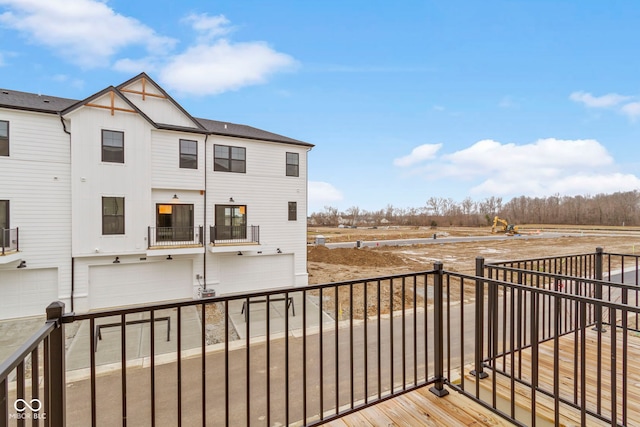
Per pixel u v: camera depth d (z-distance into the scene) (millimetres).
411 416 1999
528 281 8000
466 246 24703
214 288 11188
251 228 11898
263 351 5656
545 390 2195
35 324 8195
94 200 9320
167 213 10516
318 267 15734
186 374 4848
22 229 8516
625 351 1618
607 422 1788
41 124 8758
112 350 6250
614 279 11102
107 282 9602
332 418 1920
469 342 5602
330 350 5586
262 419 3660
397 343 5762
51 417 1242
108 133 9508
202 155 11016
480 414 2016
